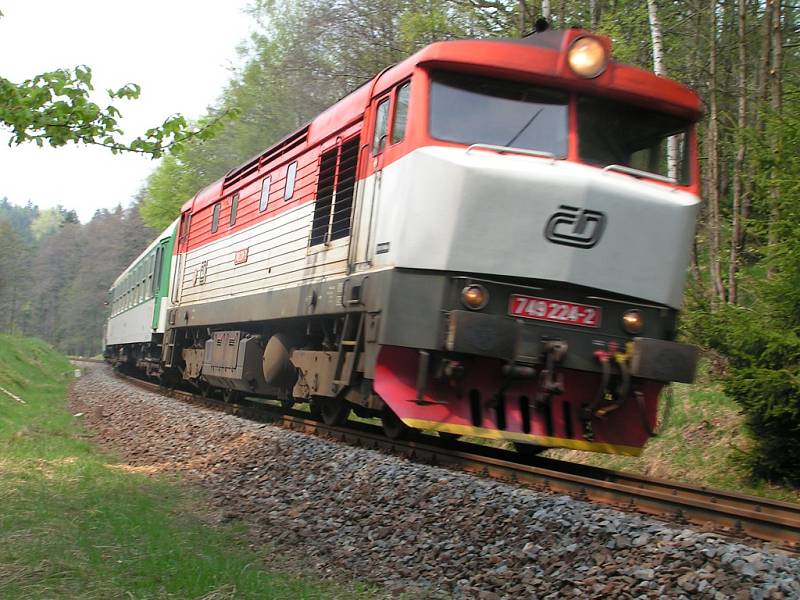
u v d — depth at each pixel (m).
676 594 4.70
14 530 6.13
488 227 7.96
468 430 8.38
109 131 7.79
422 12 21.45
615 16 16.98
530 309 8.15
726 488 10.53
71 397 24.14
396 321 8.29
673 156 10.10
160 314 20.94
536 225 7.96
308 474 8.95
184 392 20.20
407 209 8.31
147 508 7.75
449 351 8.10
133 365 31.20
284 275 11.99
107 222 111.81
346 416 11.85
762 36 16.83
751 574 4.67
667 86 8.69
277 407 16.38
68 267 124.69
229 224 15.37
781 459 9.94
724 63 20.62
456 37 21.12
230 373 14.41
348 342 9.52
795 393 9.03
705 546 5.08
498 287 8.12
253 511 8.13
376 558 6.37
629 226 8.17
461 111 8.41
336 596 5.52
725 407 12.20
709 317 10.72
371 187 9.29
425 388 8.54
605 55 8.43
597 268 8.12
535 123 8.45
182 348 19.34
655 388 9.02
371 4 24.20
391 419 10.26
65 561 5.48
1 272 90.62
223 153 35.22
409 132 8.44
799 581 4.56
